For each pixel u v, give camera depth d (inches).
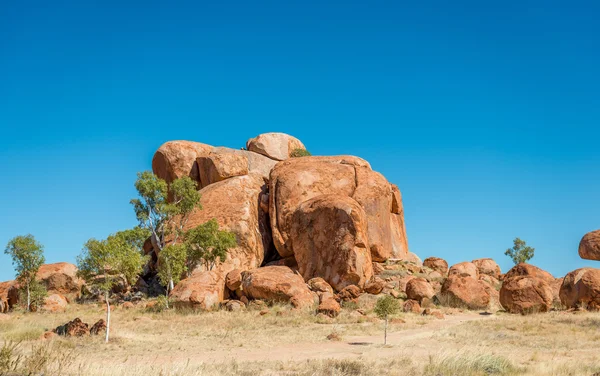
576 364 763.4
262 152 2859.3
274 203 2284.7
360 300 1777.8
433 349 971.9
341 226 1979.6
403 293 1881.2
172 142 2689.5
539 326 1252.5
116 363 799.7
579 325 1280.8
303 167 2346.2
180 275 2028.8
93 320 1491.1
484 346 992.9
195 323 1401.3
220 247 2041.1
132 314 1624.0
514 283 1599.4
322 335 1172.5
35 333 1157.1
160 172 2674.7
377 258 2194.9
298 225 2096.5
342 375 690.2
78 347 1008.2
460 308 1685.5
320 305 1503.4
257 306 1656.0
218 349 1003.3
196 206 2265.0
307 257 2042.3
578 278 1632.6
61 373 603.8
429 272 2180.1
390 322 1368.1
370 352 948.0
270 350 994.7
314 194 2251.5
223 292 1780.3
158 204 2167.8
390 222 2352.4
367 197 2260.1
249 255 2176.4
